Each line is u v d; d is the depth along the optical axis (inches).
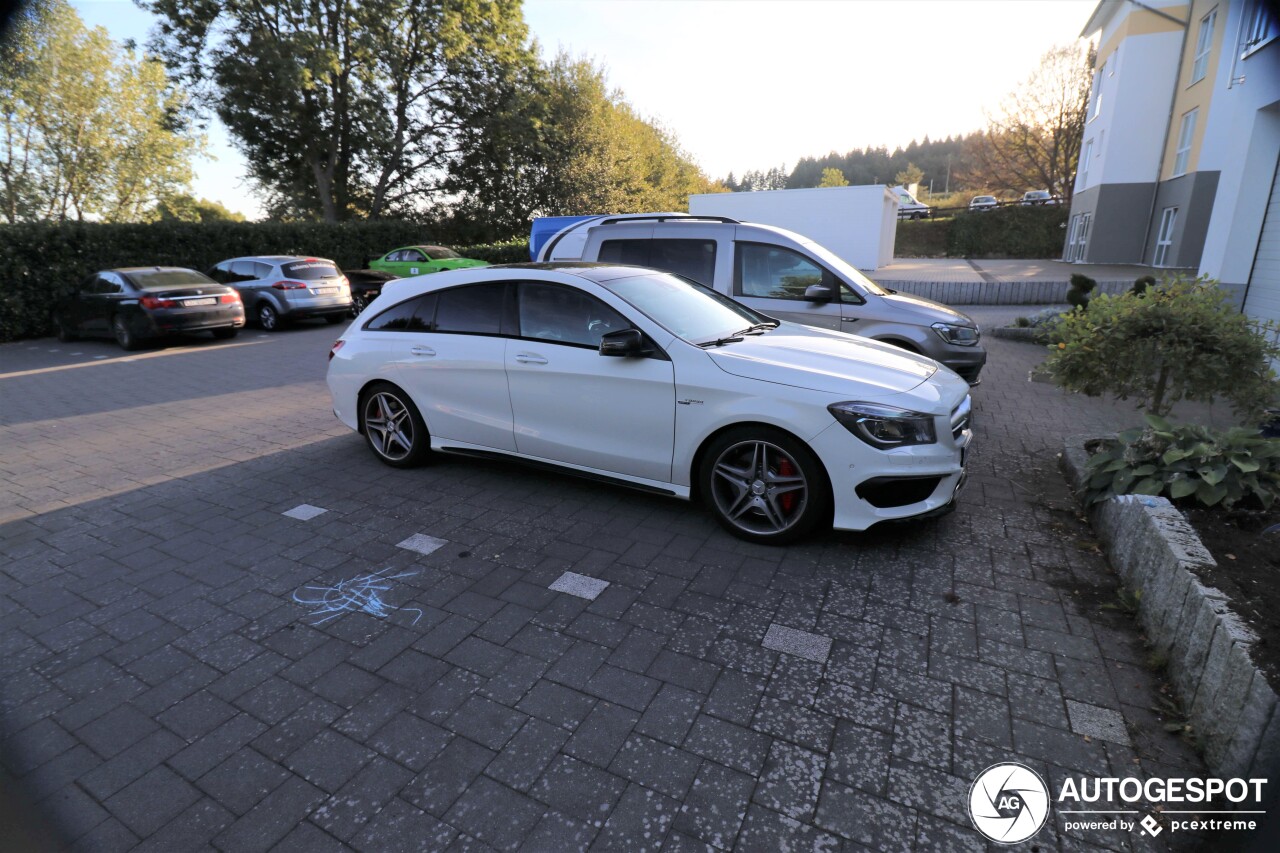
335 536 164.4
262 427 264.5
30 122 1069.8
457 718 102.2
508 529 165.6
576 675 111.4
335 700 106.8
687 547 154.4
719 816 84.3
